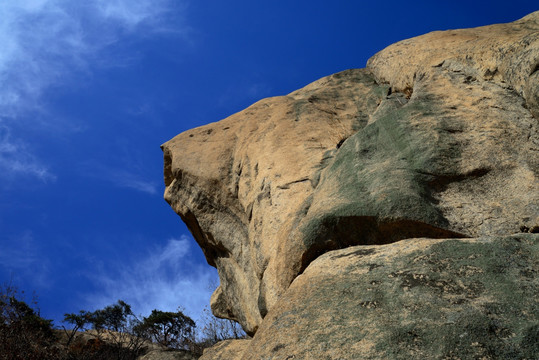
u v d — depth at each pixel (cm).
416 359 183
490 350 181
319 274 264
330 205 345
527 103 384
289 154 507
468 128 382
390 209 316
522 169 341
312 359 199
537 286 211
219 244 580
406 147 376
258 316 489
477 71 463
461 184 344
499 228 308
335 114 599
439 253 249
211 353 455
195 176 596
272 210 449
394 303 218
